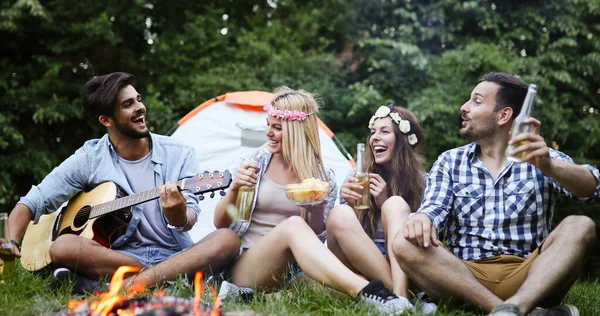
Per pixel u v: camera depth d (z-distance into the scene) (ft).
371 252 10.09
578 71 28.04
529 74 27.91
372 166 12.13
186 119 19.75
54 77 28.81
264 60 31.22
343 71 30.89
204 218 17.78
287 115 11.25
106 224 11.24
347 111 29.99
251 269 10.43
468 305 8.93
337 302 9.34
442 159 10.25
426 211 9.42
